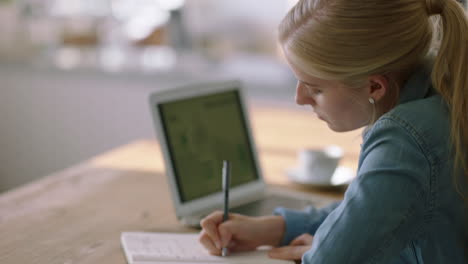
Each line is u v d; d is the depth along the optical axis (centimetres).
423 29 83
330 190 142
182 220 115
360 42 79
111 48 331
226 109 136
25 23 337
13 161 352
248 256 98
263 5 288
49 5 332
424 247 81
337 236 77
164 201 129
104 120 322
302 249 97
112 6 323
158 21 316
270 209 123
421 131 80
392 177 76
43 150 341
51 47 338
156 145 184
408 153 78
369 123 88
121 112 317
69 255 96
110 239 104
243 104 141
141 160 165
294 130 211
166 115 122
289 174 150
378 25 79
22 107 340
